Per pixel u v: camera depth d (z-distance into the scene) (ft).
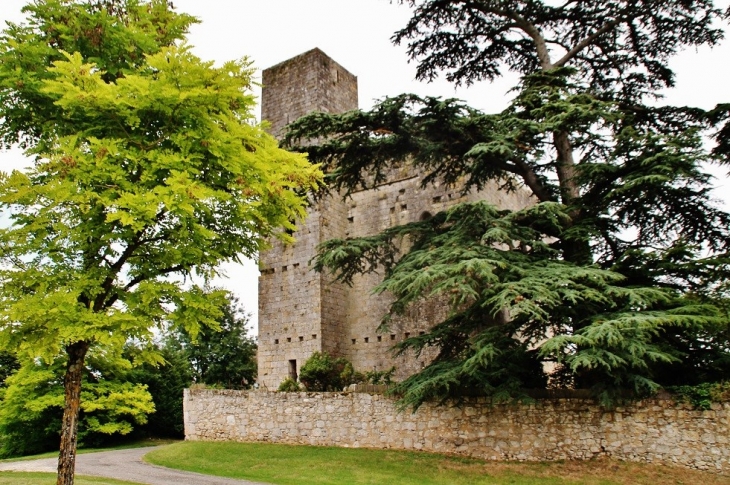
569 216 49.34
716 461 41.32
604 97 56.08
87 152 30.94
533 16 58.59
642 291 41.24
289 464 51.96
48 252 31.94
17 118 33.86
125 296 32.65
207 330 128.26
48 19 34.81
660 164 44.06
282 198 35.63
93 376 85.25
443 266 42.93
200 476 49.16
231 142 31.99
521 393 45.21
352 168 56.65
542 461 47.06
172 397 101.14
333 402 59.67
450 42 60.08
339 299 83.41
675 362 45.75
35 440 83.15
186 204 28.22
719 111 48.01
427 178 59.98
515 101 51.57
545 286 41.01
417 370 76.13
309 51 89.92
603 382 44.83
